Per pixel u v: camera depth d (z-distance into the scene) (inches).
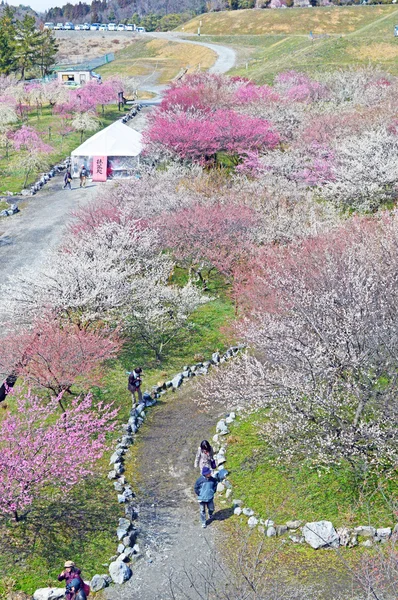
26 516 666.2
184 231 1167.6
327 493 665.6
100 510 678.5
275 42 4384.8
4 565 603.5
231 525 645.3
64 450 669.9
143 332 1031.0
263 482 697.0
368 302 730.8
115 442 798.5
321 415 711.7
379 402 700.7
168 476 740.7
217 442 787.4
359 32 3447.3
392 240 925.8
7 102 2785.4
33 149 2126.0
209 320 1107.3
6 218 1617.9
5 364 868.0
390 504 637.9
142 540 635.5
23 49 3459.6
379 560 560.4
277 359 734.5
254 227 1161.4
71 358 852.0
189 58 4372.5
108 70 4220.0
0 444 751.1
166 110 2153.1
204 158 1772.9
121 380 941.8
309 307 789.2
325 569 572.1
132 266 1102.4
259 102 2139.5
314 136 1706.4
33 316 949.8
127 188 1441.9
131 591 571.2
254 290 970.7
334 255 922.7
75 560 610.9
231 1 5959.6
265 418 813.2
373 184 1343.5
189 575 582.6
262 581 552.4
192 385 939.3
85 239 1148.5
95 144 1900.8
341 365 714.2
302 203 1312.7
